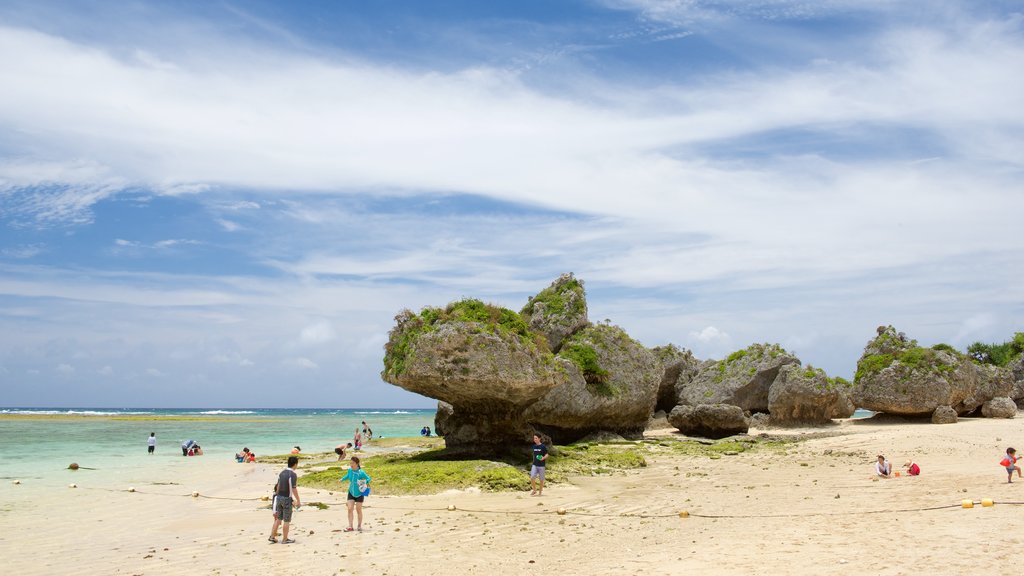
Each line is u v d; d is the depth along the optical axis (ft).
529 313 156.46
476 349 98.89
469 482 87.25
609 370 146.20
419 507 75.92
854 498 73.72
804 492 80.94
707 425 157.07
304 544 57.82
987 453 107.86
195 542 59.16
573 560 50.67
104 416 454.81
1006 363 238.89
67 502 82.12
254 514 73.36
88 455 146.41
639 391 148.46
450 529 63.67
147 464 128.26
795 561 45.42
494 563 50.39
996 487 73.51
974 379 174.19
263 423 355.36
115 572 49.14
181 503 81.20
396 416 638.53
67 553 55.26
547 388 106.52
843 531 55.06
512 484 87.15
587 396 139.03
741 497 79.30
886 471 89.35
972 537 48.70
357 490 64.08
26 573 49.14
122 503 81.35
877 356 173.99
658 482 93.66
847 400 181.78
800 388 168.66
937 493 72.08
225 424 333.42
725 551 50.31
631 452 121.19
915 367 165.58
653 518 67.77
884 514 61.72
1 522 69.15
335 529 64.39
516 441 111.14
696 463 115.34
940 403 161.17
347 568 49.47
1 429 247.91
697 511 70.79
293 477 59.93
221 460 137.18
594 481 95.30
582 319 152.46
